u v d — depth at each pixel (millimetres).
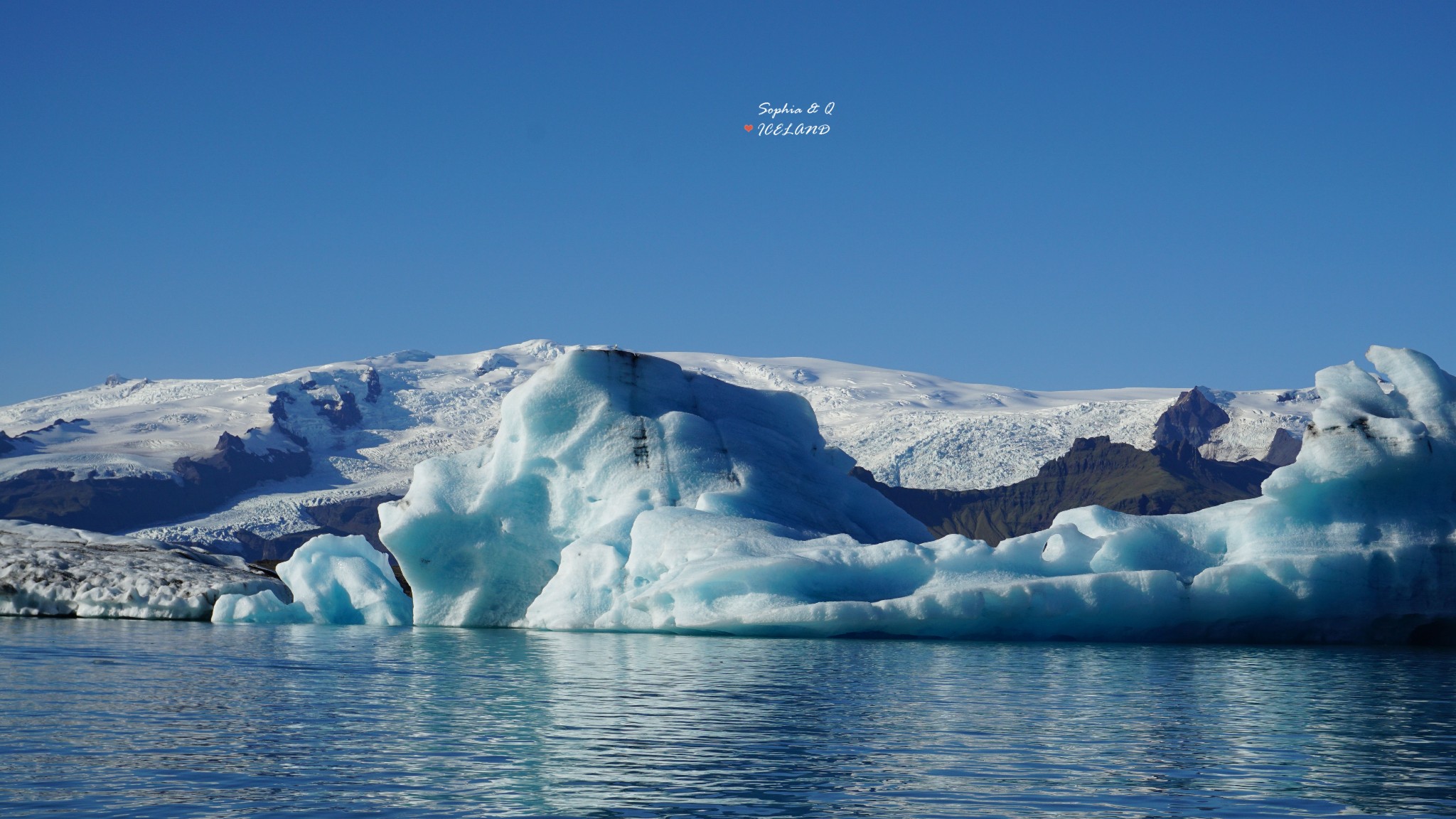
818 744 12445
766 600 25469
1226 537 27766
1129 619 26234
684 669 19812
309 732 12969
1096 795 10180
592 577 29500
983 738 12898
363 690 16828
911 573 26375
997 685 17750
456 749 11961
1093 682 18453
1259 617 26891
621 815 9359
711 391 35562
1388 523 27094
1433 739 13180
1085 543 26969
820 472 34719
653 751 11922
